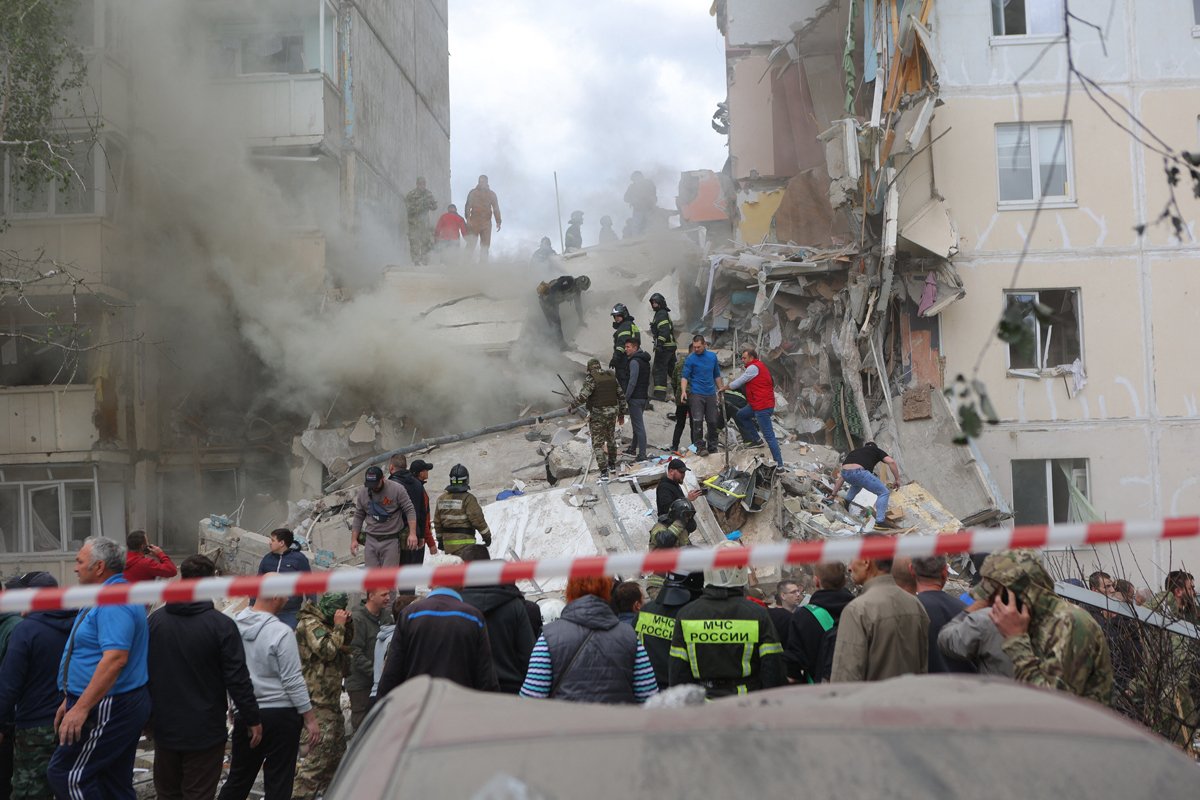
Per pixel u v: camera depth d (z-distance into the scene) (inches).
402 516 473.4
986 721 80.8
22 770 255.4
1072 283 791.1
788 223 911.0
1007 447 780.0
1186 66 797.2
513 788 72.7
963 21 808.9
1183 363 782.5
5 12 764.0
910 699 87.9
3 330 904.3
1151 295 786.8
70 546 892.0
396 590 369.7
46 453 876.6
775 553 113.9
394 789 74.5
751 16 1056.8
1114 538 106.8
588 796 71.6
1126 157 795.4
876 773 73.2
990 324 789.2
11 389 885.8
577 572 116.6
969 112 803.4
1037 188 800.3
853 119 761.0
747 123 1039.0
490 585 262.2
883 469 735.7
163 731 246.7
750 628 219.5
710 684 220.8
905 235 780.6
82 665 239.5
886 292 759.7
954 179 799.7
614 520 577.0
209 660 249.6
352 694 371.6
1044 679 171.5
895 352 791.7
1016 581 175.8
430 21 1332.4
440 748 79.4
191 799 248.5
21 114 783.7
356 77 1013.8
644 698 220.7
